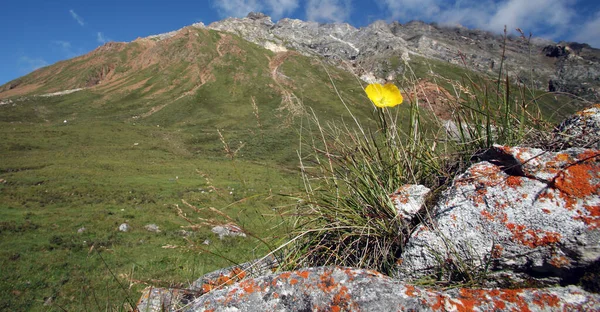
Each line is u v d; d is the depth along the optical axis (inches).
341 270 79.4
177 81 5305.1
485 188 86.8
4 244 760.3
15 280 578.9
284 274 81.4
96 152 2498.8
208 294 82.4
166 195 1403.8
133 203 1267.2
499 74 106.9
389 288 72.9
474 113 107.2
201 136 3221.0
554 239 72.9
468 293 71.1
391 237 95.7
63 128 3142.2
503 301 67.2
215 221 100.3
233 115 4092.0
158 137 3189.0
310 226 107.0
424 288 73.6
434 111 109.7
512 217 79.4
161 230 940.6
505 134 103.1
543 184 81.0
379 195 100.0
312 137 117.6
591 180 77.1
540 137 101.1
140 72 5802.2
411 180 110.4
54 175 1697.8
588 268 68.9
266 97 4697.3
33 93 5516.7
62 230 904.3
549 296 66.6
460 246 82.1
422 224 90.1
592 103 100.7
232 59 5757.9
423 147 109.7
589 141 91.0
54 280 578.6
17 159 2062.0
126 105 4611.2
